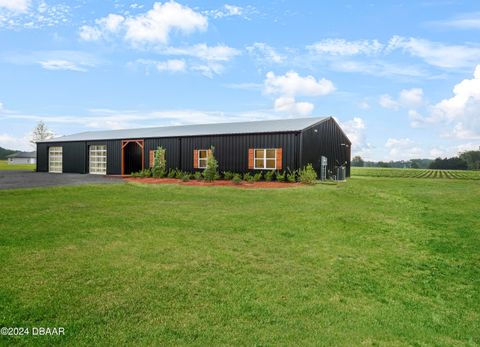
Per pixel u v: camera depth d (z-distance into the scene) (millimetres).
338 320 4738
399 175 46781
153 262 6133
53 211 9812
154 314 4449
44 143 34281
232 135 23344
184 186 17453
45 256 6109
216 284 5445
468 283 6660
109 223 8656
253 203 12766
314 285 5793
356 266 6926
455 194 18391
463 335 4844
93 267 5727
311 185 19172
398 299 5742
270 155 22141
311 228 9398
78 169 31766
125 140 28516
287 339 4145
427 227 10430
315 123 23656
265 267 6340
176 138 25750
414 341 4492
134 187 16344
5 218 8766
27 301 4547
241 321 4453
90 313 4371
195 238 7762
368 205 13680
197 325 4277
